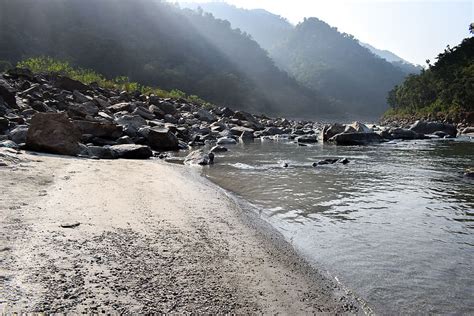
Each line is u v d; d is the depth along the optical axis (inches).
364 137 1007.0
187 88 5123.0
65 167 408.2
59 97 976.3
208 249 220.4
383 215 316.2
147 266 187.8
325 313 163.8
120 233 227.0
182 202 320.2
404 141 1104.2
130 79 4640.8
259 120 1802.4
